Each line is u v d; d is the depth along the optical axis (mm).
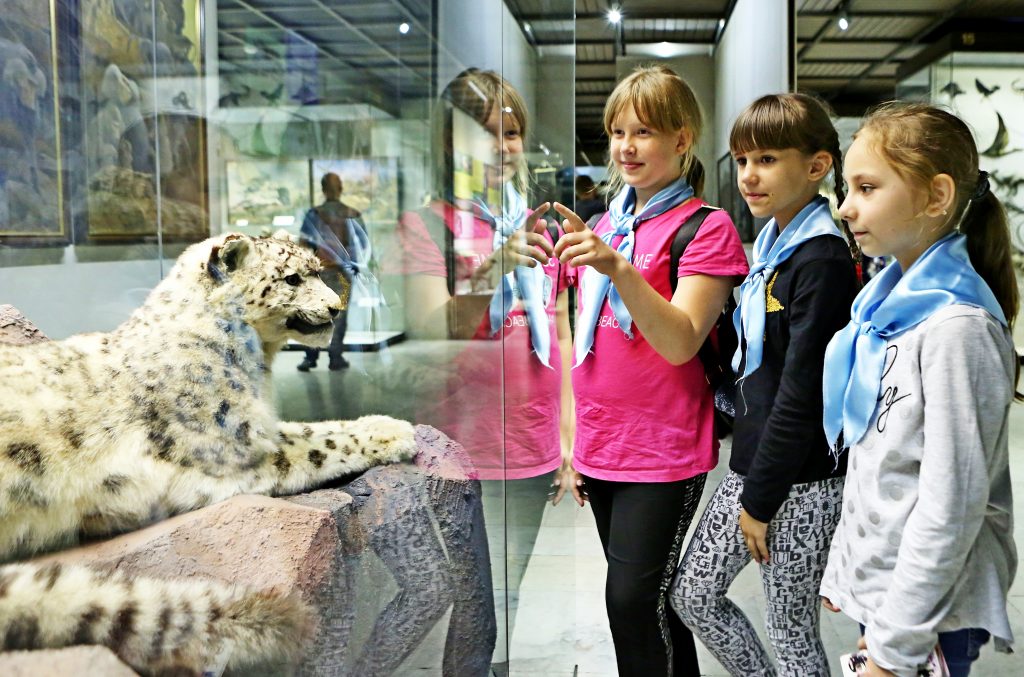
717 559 1420
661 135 1413
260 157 785
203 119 758
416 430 908
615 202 1577
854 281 1312
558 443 1480
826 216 1337
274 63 781
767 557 1334
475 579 930
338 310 834
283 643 625
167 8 731
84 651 522
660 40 4535
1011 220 5090
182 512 702
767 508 1282
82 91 686
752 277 1378
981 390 977
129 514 671
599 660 1958
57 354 697
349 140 824
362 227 840
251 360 794
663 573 1446
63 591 538
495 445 979
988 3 4605
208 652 575
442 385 926
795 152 1341
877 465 1067
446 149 895
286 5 776
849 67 4949
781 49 3941
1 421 634
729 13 4191
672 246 1417
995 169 5156
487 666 940
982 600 1013
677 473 1434
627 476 1449
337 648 705
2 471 617
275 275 790
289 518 705
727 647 1444
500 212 962
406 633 824
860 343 1130
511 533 1159
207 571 627
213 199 772
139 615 553
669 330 1304
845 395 1143
